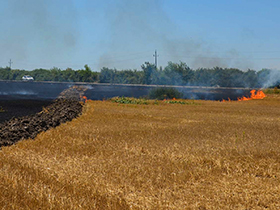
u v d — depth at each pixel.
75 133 15.98
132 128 17.97
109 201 7.80
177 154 12.34
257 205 7.95
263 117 25.28
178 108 32.28
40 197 7.52
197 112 28.58
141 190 8.76
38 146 13.21
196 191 8.78
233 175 10.25
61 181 8.83
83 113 25.05
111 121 20.73
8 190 7.76
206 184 9.41
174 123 20.91
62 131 16.34
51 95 45.53
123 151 12.80
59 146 13.29
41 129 16.44
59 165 10.38
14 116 20.81
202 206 7.89
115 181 9.24
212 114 26.97
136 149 13.05
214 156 12.08
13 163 10.11
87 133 16.08
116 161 11.27
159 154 12.34
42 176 9.03
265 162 11.49
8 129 14.96
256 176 10.37
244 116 25.84
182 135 16.20
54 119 19.02
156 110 29.44
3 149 12.32
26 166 9.91
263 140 15.24
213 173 10.40
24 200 7.38
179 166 10.93
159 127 18.48
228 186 9.18
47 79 111.62
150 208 7.64
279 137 16.12
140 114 25.20
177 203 8.00
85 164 10.75
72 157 11.72
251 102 43.69
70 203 7.41
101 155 12.08
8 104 29.11
